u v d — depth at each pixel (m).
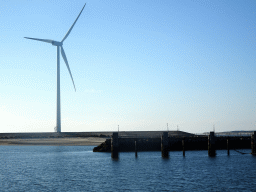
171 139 125.25
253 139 110.69
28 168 97.06
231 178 73.31
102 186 66.62
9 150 182.50
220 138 113.38
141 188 64.19
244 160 102.50
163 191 61.50
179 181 70.50
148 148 131.75
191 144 125.75
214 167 89.25
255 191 60.91
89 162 107.19
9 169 95.25
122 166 93.81
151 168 88.81
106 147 147.88
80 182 71.38
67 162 110.56
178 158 109.56
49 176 80.50
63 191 62.72
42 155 143.25
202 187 64.44
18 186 68.12
